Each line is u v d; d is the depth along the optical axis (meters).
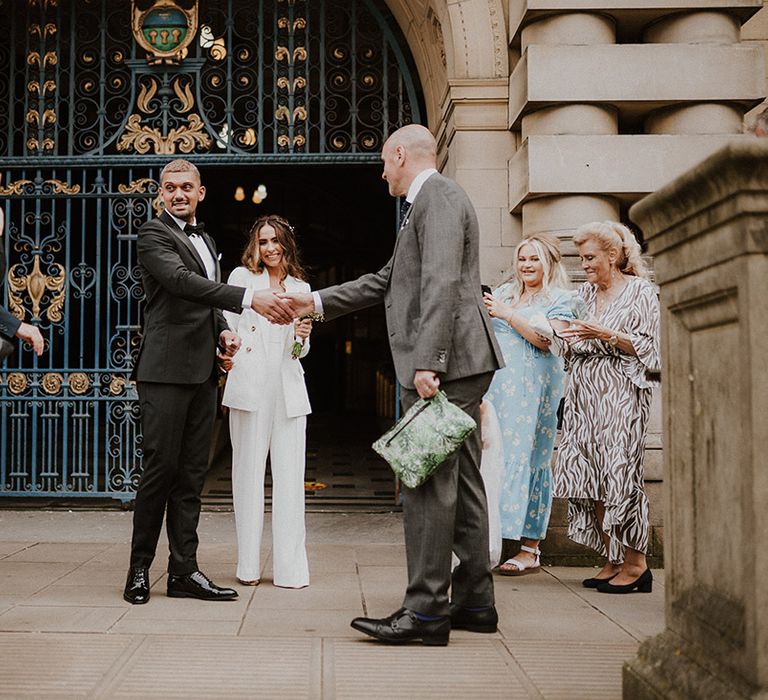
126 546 5.38
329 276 21.02
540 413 4.73
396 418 6.96
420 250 3.37
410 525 3.29
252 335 4.32
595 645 3.28
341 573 4.66
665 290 2.39
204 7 7.23
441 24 6.48
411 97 7.31
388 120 7.23
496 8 6.21
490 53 6.21
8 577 4.40
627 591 4.28
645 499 4.27
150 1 7.09
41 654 3.04
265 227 4.44
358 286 3.65
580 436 4.43
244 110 8.01
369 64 7.39
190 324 3.91
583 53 5.70
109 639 3.24
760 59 5.76
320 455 11.52
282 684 2.76
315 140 8.08
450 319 3.19
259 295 3.67
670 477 2.37
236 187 17.50
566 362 4.56
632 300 4.34
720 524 2.04
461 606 3.51
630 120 6.08
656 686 2.21
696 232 2.12
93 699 2.58
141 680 2.77
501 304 4.61
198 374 3.89
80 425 6.94
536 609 3.92
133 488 6.90
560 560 5.11
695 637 2.16
